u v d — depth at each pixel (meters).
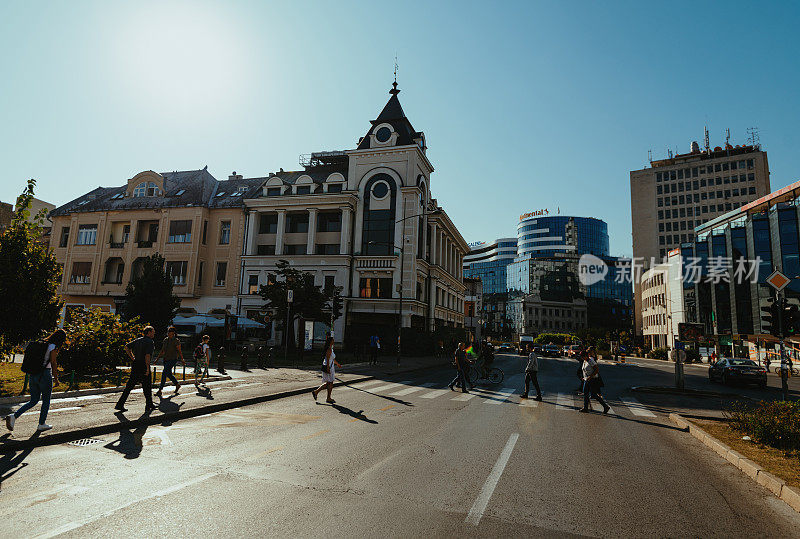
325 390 14.37
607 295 126.94
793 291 46.06
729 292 53.56
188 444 7.02
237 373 17.62
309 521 4.18
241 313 39.03
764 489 5.73
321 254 38.66
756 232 50.25
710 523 4.55
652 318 73.75
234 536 3.80
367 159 40.50
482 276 151.62
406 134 41.16
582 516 4.57
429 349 37.78
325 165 46.81
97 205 44.88
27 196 12.05
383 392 14.54
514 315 131.25
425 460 6.45
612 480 5.84
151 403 9.45
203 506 4.47
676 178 89.44
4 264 11.04
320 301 26.48
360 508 4.55
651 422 10.62
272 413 10.04
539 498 5.05
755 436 8.20
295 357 26.58
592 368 11.78
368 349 32.97
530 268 128.62
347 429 8.47
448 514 4.48
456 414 10.66
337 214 40.53
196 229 40.69
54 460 5.95
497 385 17.88
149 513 4.25
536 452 7.18
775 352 44.78
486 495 5.07
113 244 42.72
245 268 39.94
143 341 9.45
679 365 17.08
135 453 6.42
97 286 42.16
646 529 4.32
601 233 130.62
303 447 6.99
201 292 40.56
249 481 5.29
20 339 11.58
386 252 38.59
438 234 47.12
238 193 44.00
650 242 90.00
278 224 40.25
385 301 36.72
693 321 58.66
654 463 6.84
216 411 10.20
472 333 71.81
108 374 13.82
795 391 20.20
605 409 11.67
